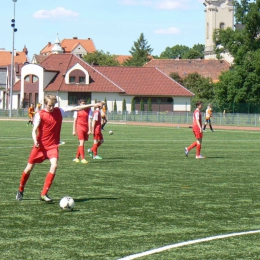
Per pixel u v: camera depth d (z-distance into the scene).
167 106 88.62
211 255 7.72
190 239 8.59
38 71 87.50
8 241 8.33
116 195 12.48
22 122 60.47
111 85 88.62
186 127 55.16
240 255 7.75
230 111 73.00
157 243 8.31
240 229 9.29
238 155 23.73
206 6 146.38
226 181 15.13
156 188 13.62
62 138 33.41
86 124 19.38
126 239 8.52
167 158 21.70
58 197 12.09
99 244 8.21
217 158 22.14
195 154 23.84
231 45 75.25
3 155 21.58
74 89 87.81
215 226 9.50
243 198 12.36
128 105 89.62
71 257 7.52
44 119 11.18
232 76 73.50
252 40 74.31
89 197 12.17
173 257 7.59
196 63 115.50
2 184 13.85
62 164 18.88
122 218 10.02
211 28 144.25
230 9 143.62
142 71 93.00
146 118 68.44
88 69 90.50
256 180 15.42
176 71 114.00
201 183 14.65
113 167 18.16
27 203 11.33
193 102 88.75
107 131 44.12
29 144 27.45
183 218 10.11
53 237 8.59
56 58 92.69
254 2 74.12
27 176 11.46
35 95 88.19
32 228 9.16
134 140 33.00
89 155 22.69
